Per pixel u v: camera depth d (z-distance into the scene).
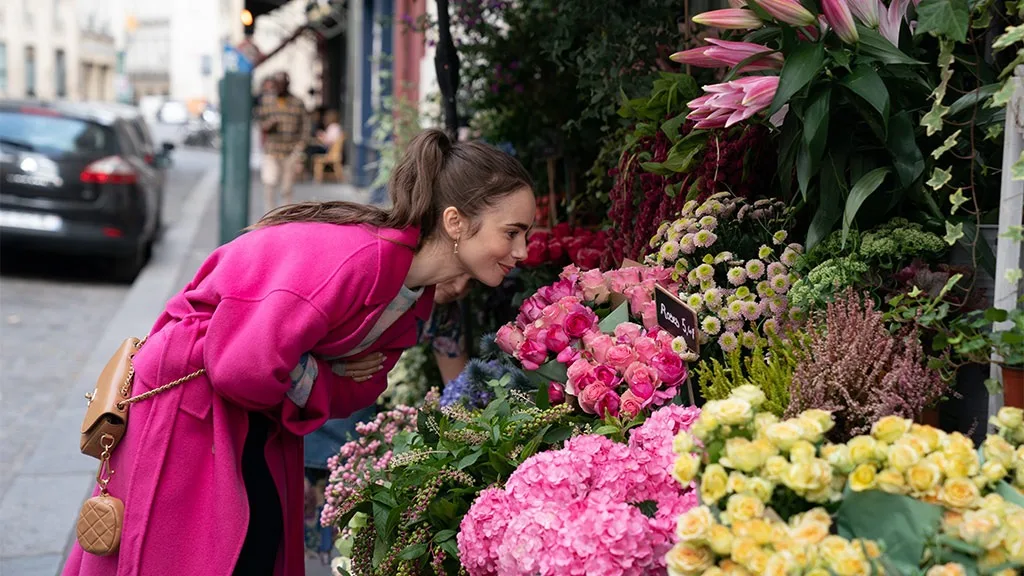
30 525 4.49
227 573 2.19
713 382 2.13
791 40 2.17
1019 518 1.41
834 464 1.48
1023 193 1.80
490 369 2.72
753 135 2.54
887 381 1.79
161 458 2.23
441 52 4.16
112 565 2.30
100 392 2.32
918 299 1.98
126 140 10.30
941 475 1.45
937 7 1.88
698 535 1.44
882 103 2.03
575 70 4.32
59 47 55.03
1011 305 1.82
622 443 2.06
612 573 1.67
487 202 2.28
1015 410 1.61
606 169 3.97
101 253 9.82
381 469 2.56
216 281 2.22
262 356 2.12
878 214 2.25
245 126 9.26
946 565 1.40
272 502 2.35
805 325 2.19
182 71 69.38
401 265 2.26
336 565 2.86
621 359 2.26
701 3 4.15
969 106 2.11
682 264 2.48
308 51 31.78
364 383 2.48
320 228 2.27
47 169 9.55
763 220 2.50
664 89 2.89
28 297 9.54
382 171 8.31
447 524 2.19
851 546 1.39
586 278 2.59
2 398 6.34
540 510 1.81
